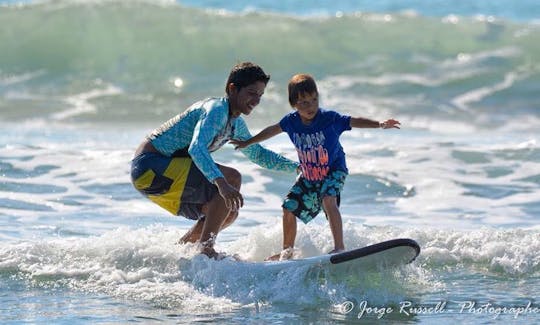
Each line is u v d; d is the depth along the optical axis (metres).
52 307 20.97
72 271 23.42
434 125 54.84
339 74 64.62
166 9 68.56
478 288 22.88
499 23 71.25
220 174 22.61
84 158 40.25
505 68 65.00
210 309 20.98
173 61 64.94
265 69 65.12
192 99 60.44
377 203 33.88
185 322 19.98
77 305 21.16
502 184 36.50
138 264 23.94
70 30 65.94
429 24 70.62
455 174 37.94
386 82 63.06
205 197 24.02
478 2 94.94
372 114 57.62
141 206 32.94
